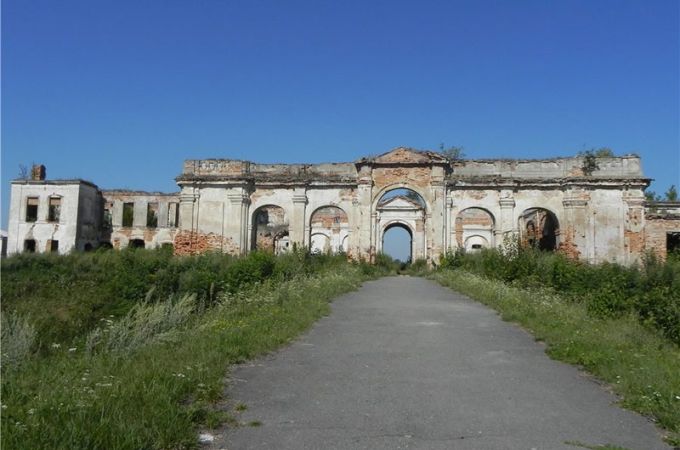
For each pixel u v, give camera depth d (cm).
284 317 1142
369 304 1528
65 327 1440
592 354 821
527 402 638
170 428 486
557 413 600
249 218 3309
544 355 891
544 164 3136
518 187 3116
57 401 528
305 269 2233
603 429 552
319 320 1218
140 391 564
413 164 3136
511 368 802
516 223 3106
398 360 843
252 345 869
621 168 3067
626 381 690
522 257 2059
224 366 744
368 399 638
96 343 896
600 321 1160
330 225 5447
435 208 3095
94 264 2088
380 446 497
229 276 1828
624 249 3023
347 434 525
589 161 3084
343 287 1875
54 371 694
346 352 895
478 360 851
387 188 3167
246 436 514
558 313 1227
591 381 736
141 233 4334
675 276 1509
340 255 3045
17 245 4088
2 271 1919
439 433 532
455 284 2050
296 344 949
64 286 1864
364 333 1069
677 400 607
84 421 472
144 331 915
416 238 4644
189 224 3294
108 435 452
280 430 532
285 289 1512
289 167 3325
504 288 1644
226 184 3284
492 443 509
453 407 614
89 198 4266
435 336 1045
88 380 615
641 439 526
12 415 493
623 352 836
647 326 1095
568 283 1753
